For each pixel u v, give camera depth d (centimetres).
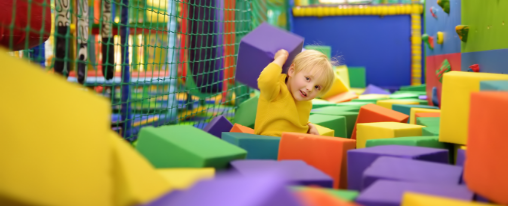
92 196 79
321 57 223
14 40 197
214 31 330
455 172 115
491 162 100
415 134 201
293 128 219
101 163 84
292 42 230
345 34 673
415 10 654
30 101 79
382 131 197
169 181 99
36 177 73
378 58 671
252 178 61
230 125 248
